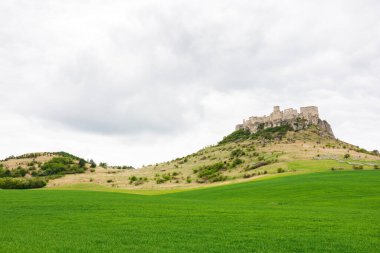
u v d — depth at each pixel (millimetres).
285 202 54750
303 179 88375
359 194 58062
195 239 22984
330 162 156875
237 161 190875
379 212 37406
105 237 23406
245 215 33969
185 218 31969
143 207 40750
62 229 26375
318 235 24297
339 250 20516
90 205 42156
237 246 21141
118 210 37625
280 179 96938
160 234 24547
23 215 33875
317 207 43156
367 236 24047
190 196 78812
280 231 25734
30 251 19312
